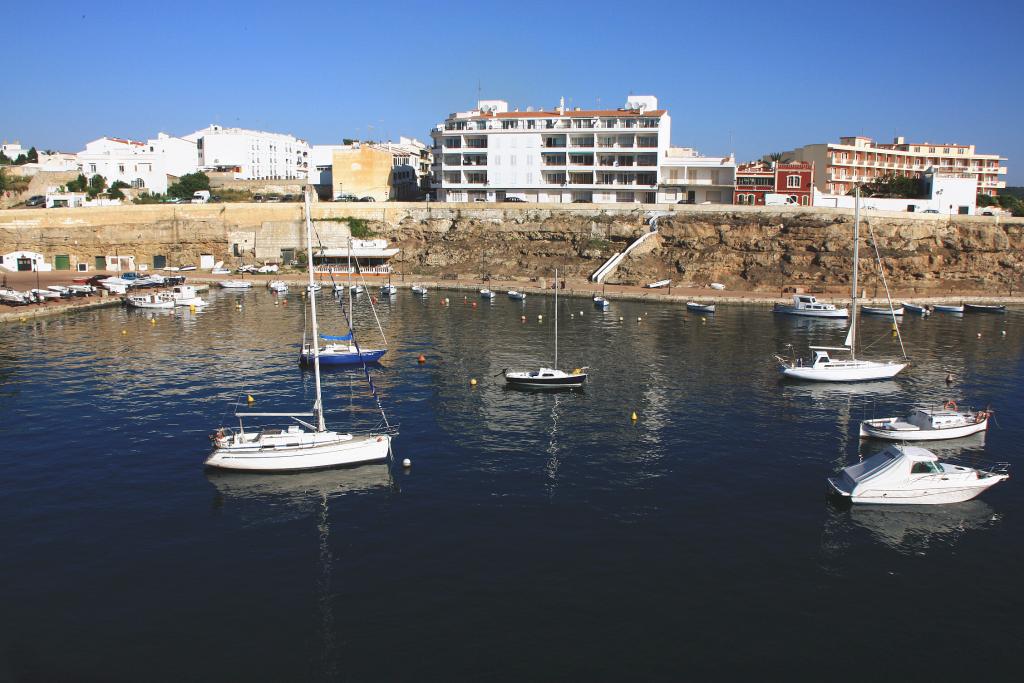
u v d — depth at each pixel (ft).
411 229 542.16
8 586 108.37
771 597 107.04
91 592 107.24
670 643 96.12
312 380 229.25
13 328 321.93
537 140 552.41
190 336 303.89
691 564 115.75
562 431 180.75
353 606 103.91
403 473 152.97
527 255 504.84
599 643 95.96
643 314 370.53
